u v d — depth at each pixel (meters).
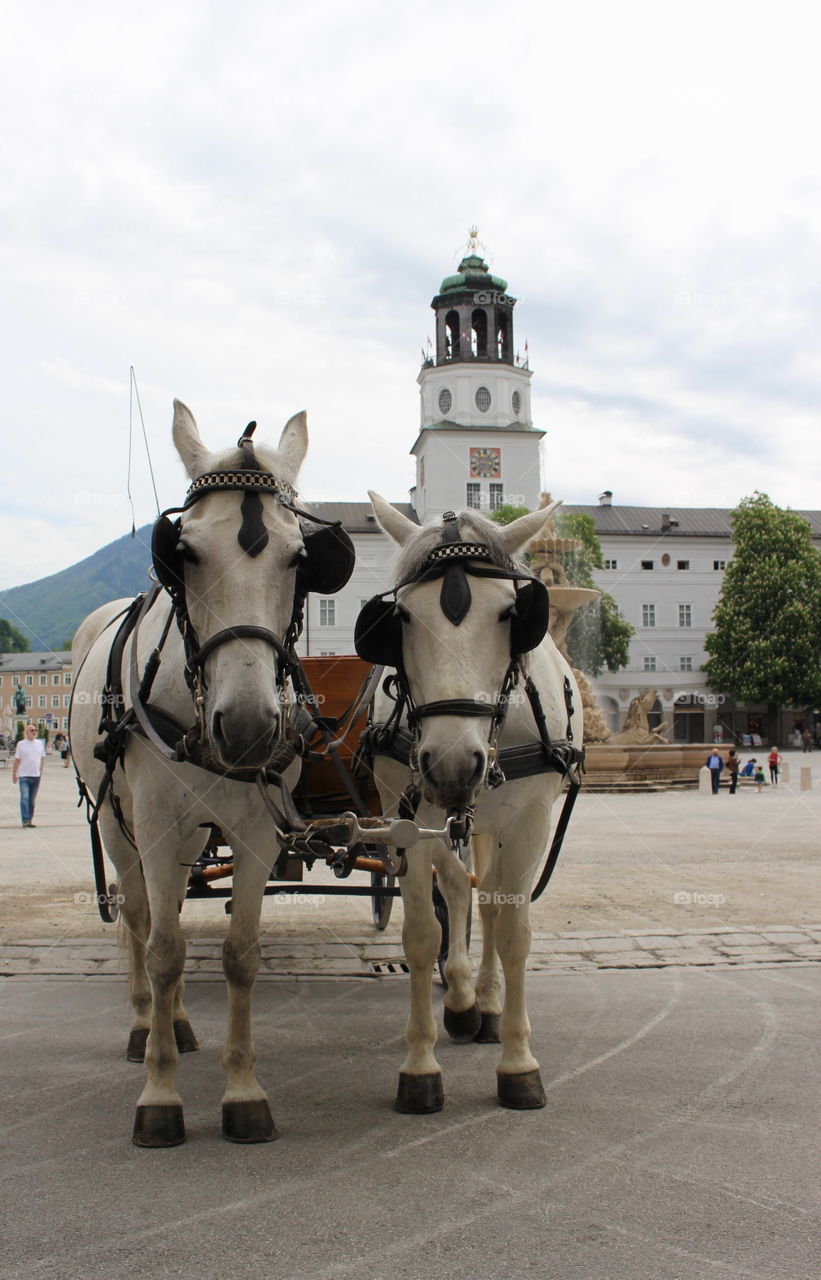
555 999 6.57
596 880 11.54
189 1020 5.94
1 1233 3.44
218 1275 3.16
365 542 63.56
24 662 98.62
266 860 4.45
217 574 3.92
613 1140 4.26
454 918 5.93
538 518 4.74
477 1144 4.21
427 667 4.30
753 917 9.25
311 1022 6.08
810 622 65.25
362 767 5.98
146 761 4.44
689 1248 3.33
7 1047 5.54
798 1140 4.26
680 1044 5.61
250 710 3.72
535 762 4.84
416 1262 3.24
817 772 40.53
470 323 76.06
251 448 4.16
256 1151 4.14
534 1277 3.15
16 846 15.36
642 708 31.39
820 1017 6.15
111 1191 3.76
